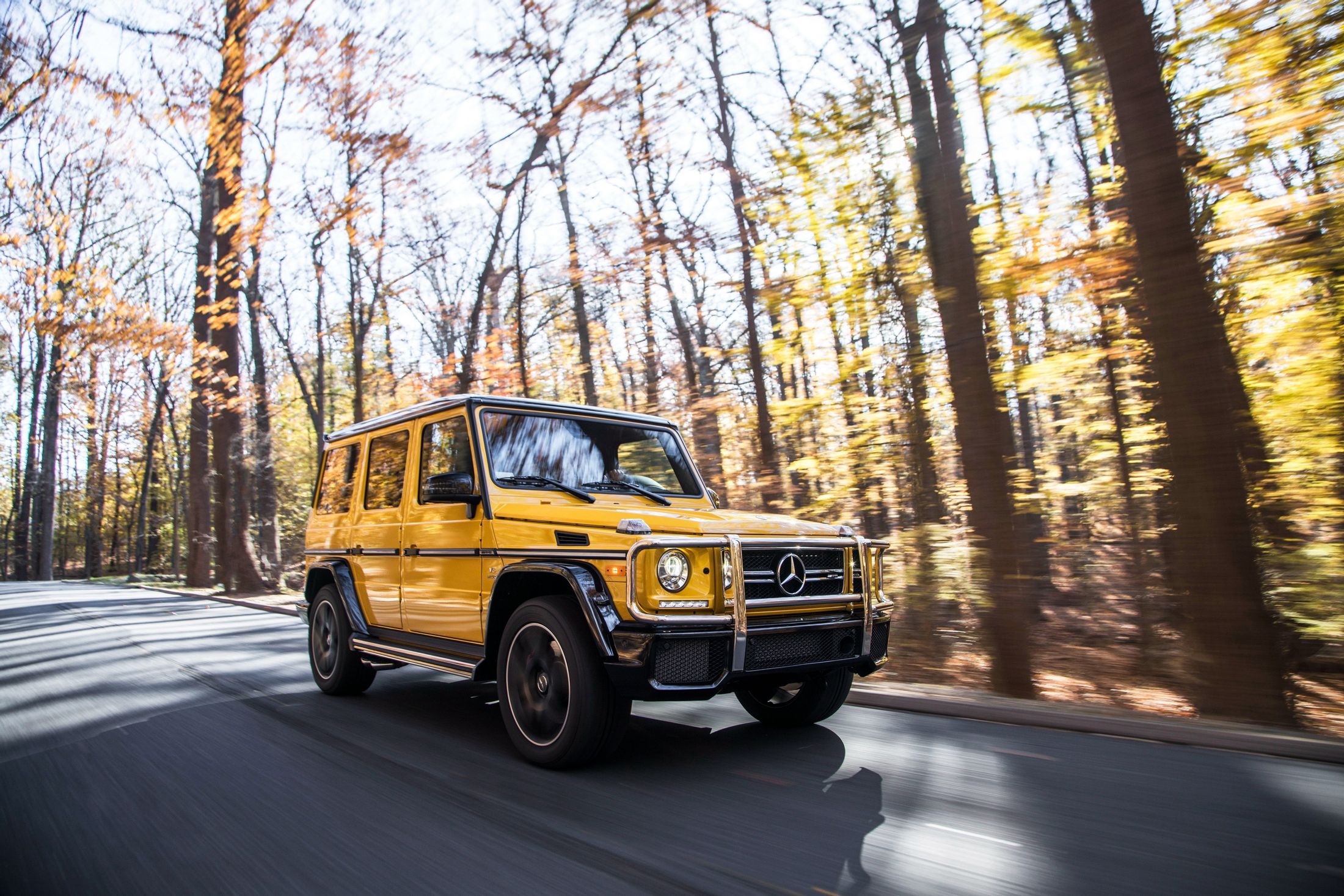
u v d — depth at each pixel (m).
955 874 2.71
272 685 6.87
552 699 4.11
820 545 4.33
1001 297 8.89
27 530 47.56
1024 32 8.23
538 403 5.44
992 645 7.02
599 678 3.93
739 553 3.93
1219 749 3.98
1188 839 2.89
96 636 10.83
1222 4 7.30
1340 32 6.86
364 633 6.01
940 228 7.56
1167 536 10.39
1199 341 5.67
